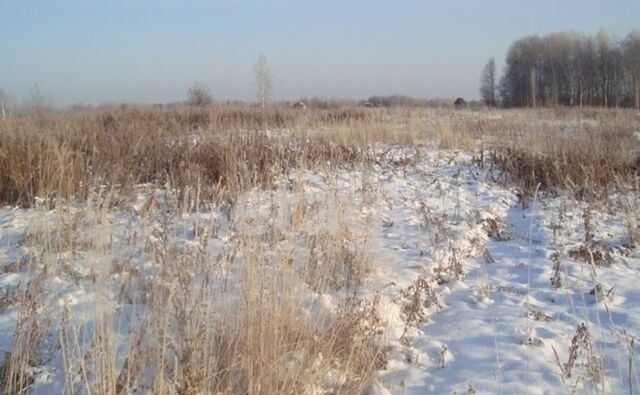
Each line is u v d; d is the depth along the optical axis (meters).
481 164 9.49
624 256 5.19
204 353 2.70
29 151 6.49
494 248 5.61
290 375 2.81
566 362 3.29
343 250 4.42
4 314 3.36
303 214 4.91
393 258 4.91
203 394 2.56
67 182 5.84
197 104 24.53
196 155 7.54
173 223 5.12
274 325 2.96
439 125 13.37
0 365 2.80
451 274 4.77
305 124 12.10
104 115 14.11
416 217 6.32
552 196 7.50
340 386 2.94
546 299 4.28
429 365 3.39
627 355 3.28
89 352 2.82
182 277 3.41
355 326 3.37
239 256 4.23
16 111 11.23
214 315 3.11
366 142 11.01
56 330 3.13
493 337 3.65
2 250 4.52
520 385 3.06
